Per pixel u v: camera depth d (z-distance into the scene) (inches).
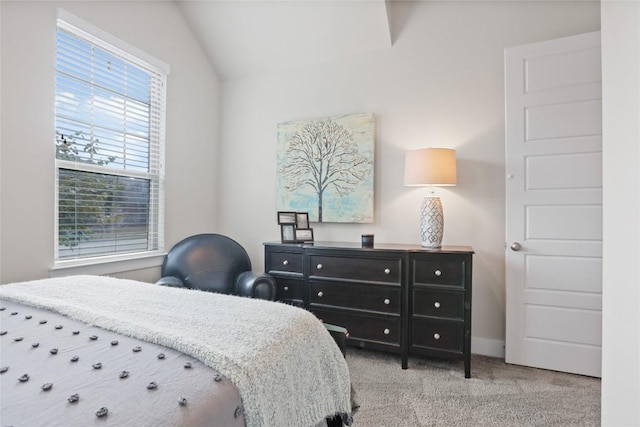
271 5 115.6
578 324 90.2
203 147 134.6
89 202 95.8
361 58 119.3
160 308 46.3
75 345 35.3
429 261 91.4
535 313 94.5
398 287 93.9
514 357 96.1
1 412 23.9
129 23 104.0
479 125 104.7
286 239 112.7
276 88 132.6
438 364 95.6
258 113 135.8
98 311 44.2
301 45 123.0
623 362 40.6
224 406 28.0
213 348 34.2
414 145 112.1
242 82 138.6
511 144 97.5
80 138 93.0
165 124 117.8
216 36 129.4
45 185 83.4
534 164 95.0
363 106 119.0
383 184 116.0
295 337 40.8
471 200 105.3
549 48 93.2
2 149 75.5
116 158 103.1
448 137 108.0
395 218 114.3
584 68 89.7
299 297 106.2
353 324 99.0
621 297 41.3
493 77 103.4
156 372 30.3
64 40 88.7
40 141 82.1
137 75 109.6
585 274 89.7
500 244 102.2
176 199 123.0
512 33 101.7
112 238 102.6
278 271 109.7
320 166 123.4
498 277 102.3
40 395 26.1
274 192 132.7
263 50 128.3
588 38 89.3
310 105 127.0
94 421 23.4
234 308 46.9
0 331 38.7
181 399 26.7
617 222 42.6
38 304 47.1
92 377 29.0
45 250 83.5
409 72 113.0
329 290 102.1
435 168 95.5
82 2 90.7
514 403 75.4
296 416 37.2
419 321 92.3
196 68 131.0
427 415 70.6
